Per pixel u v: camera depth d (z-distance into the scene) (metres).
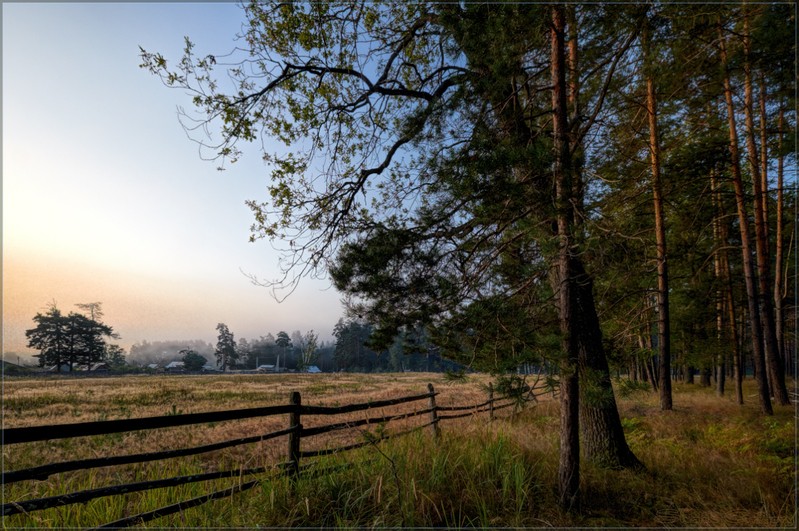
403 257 5.06
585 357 5.73
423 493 3.92
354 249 5.46
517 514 3.81
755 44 6.98
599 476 4.97
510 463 4.59
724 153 11.77
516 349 4.34
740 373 13.80
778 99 8.77
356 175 6.71
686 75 7.47
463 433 6.19
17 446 9.45
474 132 4.39
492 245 5.21
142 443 10.09
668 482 5.00
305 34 6.20
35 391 28.81
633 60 5.99
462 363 4.81
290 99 6.90
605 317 10.86
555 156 3.95
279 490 3.88
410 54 7.32
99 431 2.94
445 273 5.13
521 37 4.43
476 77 4.41
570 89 5.91
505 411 11.12
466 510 3.96
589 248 4.29
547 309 5.03
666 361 11.32
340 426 4.89
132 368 87.44
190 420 3.47
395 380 49.03
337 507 3.83
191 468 5.07
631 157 8.80
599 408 5.59
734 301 17.34
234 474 4.00
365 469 4.32
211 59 5.61
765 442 6.33
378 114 7.20
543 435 7.08
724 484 4.75
